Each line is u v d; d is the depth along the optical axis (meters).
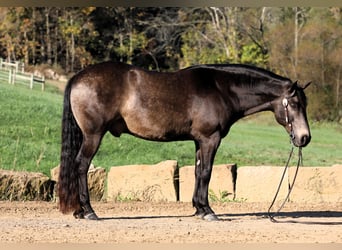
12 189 19.08
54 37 53.69
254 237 13.23
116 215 16.27
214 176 19.64
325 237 13.34
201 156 15.46
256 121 46.88
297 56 46.53
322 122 45.56
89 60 53.03
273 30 47.56
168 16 52.16
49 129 40.09
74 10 53.22
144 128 15.27
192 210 17.25
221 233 13.58
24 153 35.09
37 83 49.22
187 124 15.37
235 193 19.53
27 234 13.27
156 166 19.61
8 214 16.12
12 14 53.75
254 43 48.38
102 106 15.07
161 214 16.48
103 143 37.28
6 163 33.31
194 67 15.62
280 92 15.59
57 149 36.53
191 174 19.41
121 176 19.75
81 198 15.23
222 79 15.59
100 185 19.48
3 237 12.97
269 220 15.42
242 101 15.64
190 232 13.63
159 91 15.23
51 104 44.72
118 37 52.75
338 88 45.75
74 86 15.16
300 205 18.28
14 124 40.34
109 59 53.12
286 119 15.55
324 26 46.66
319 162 36.06
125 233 13.45
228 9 49.81
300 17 48.38
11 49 53.72
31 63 53.94
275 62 47.06
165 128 15.29
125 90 15.18
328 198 19.06
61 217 15.59
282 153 38.19
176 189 19.45
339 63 45.88
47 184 19.22
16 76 49.59
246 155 37.53
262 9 48.84
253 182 19.41
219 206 18.09
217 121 15.43
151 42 52.38
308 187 19.14
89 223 14.65
